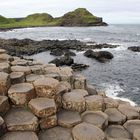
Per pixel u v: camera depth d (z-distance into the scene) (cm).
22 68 335
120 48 1906
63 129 243
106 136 241
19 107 255
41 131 239
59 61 1201
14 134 219
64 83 319
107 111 290
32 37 3097
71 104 275
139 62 1352
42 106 243
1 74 271
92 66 1228
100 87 862
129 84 905
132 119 281
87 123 249
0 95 255
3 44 1912
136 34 3897
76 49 1781
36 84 269
